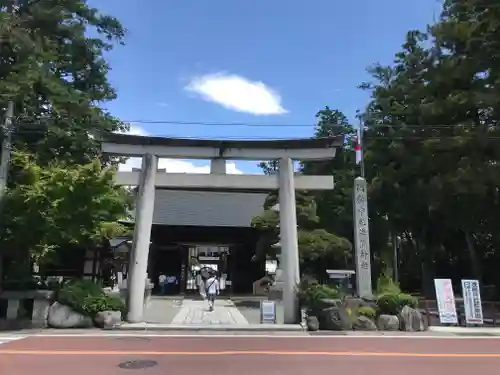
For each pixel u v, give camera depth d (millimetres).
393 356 10852
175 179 18125
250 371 8875
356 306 17031
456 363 10047
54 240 16516
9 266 17328
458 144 25969
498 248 34531
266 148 18453
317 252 26922
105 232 17828
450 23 29047
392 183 34750
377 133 35812
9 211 16047
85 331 15266
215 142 18266
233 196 40000
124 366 9258
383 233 38594
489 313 23016
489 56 25750
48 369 8906
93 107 21906
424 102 30219
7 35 18641
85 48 23484
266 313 17344
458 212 31281
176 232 37469
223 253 47812
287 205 18109
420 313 17062
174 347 11930
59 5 21984
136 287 17156
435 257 40688
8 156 16656
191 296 35312
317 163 42281
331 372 8867
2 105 17672
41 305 16203
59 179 15984
